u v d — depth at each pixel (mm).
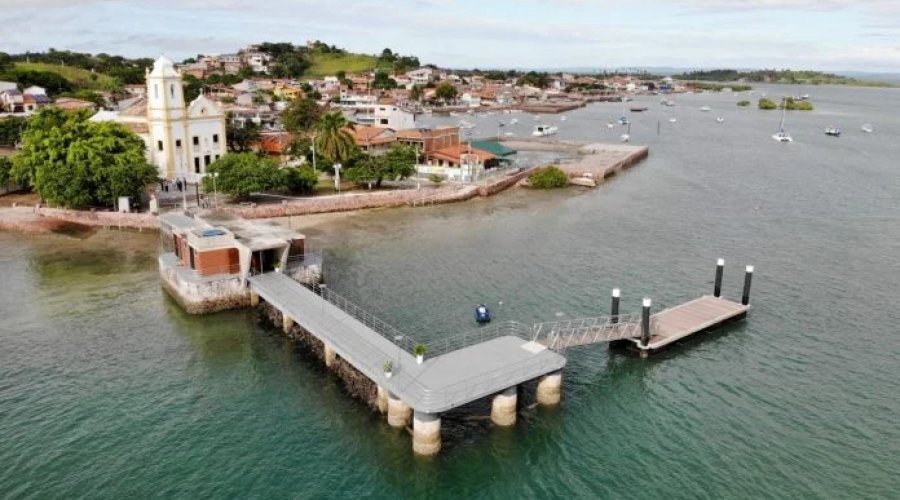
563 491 38094
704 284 72062
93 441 41812
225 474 38906
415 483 38531
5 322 59656
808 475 39062
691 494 37625
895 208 111375
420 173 132625
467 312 63562
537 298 67438
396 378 43406
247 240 65438
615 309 56750
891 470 39469
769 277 74562
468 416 45125
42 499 36500
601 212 108375
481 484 38625
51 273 73500
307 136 142500
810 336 58312
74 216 94250
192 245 64000
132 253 81125
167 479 38375
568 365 52844
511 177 132000
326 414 45219
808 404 46938
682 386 49562
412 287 70438
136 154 102188
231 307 63375
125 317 61281
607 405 46938
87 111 129750
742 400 47500
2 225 91375
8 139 146125
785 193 124438
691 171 152250
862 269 77875
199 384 49125
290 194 111062
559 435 43281
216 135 122688
